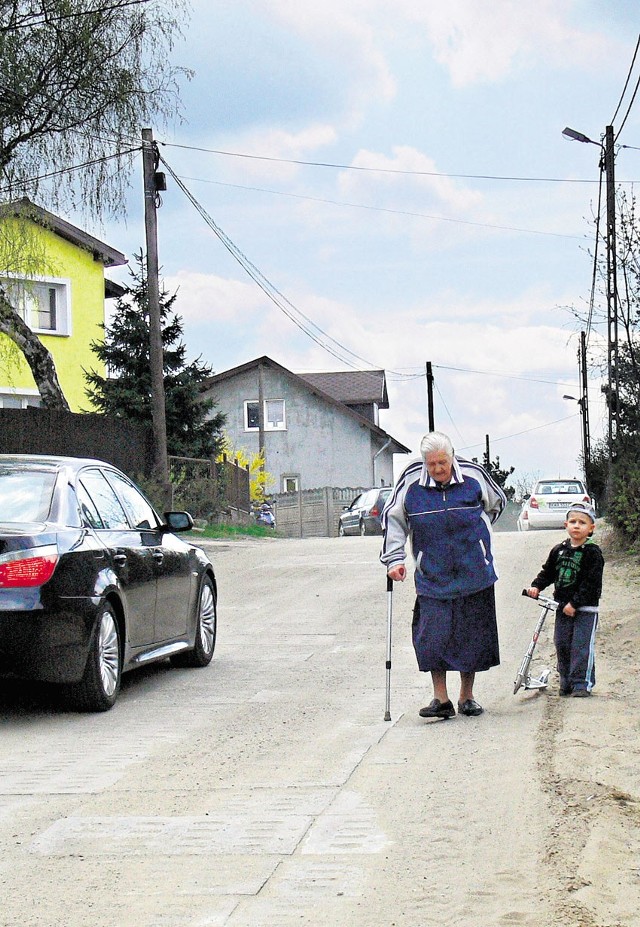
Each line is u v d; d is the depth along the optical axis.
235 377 69.88
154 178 30.25
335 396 72.75
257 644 14.21
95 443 28.69
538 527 35.84
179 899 5.49
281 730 9.23
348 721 9.49
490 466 84.44
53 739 9.09
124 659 10.59
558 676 11.12
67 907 5.43
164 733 9.23
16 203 25.42
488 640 9.43
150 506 12.36
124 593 10.52
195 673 12.26
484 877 5.62
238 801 7.13
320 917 5.21
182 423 38.31
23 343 28.11
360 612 16.55
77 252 39.44
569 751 7.86
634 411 22.08
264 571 22.42
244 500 45.31
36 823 6.79
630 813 6.53
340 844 6.22
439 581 9.38
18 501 10.19
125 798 7.29
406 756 8.16
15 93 23.53
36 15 24.14
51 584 9.53
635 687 10.21
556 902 5.23
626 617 14.23
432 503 9.39
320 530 59.31
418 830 6.41
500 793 7.04
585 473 47.00
